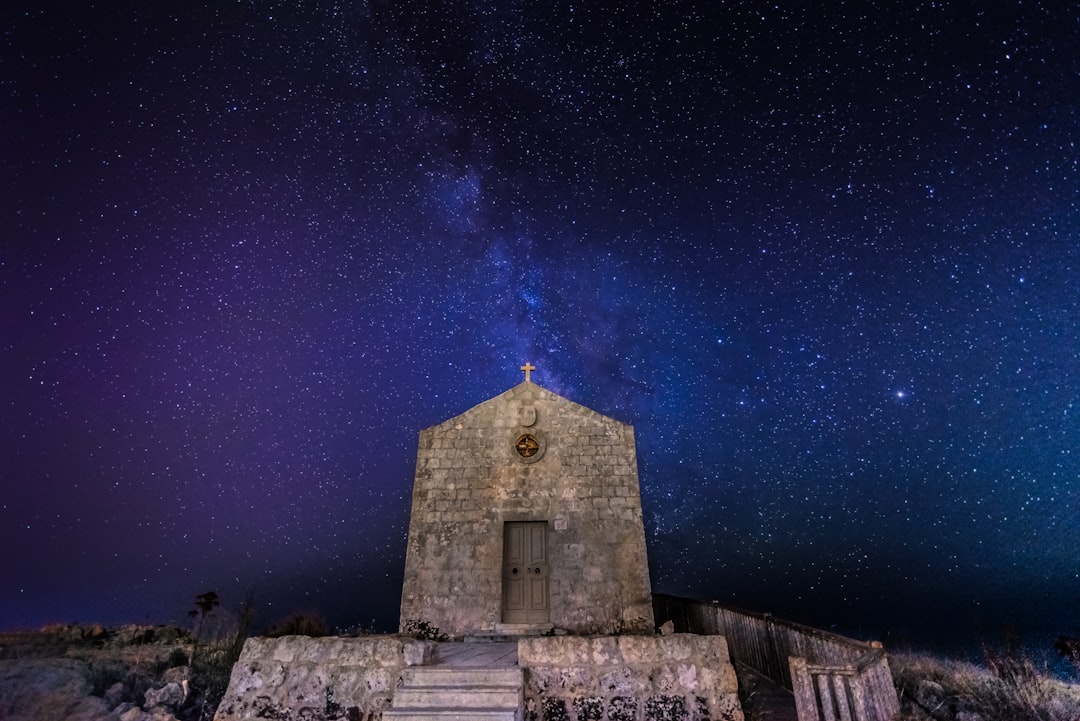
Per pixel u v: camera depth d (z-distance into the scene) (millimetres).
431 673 8422
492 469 16750
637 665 8328
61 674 10992
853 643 8844
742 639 14086
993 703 9836
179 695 10656
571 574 15477
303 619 16609
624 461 16766
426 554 15812
